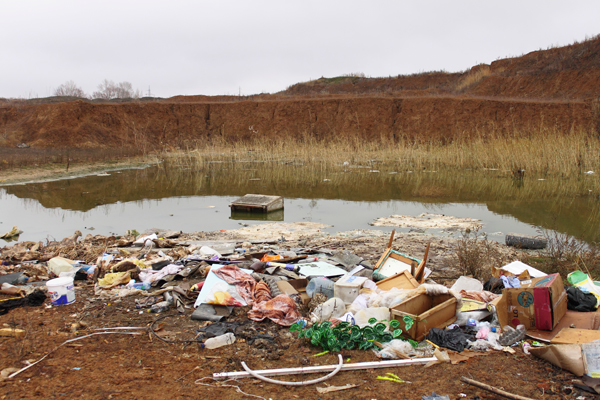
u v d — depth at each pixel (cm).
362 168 2492
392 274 634
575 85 4006
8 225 1177
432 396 366
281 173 2312
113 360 433
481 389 380
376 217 1274
